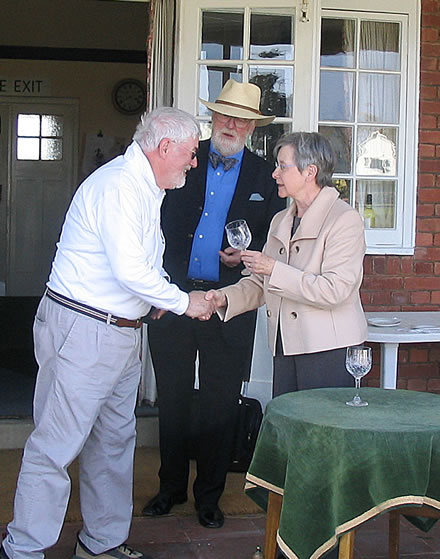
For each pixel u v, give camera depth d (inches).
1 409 194.7
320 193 118.9
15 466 168.9
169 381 143.7
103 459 121.1
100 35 382.9
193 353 143.9
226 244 139.9
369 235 190.1
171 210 142.9
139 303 115.0
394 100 190.2
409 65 188.7
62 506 112.8
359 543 137.0
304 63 181.3
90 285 111.0
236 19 181.9
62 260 112.8
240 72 183.0
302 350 118.7
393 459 94.0
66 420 111.3
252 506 150.9
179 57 180.5
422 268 193.2
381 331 160.2
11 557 111.0
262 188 141.5
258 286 129.9
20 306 365.7
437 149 192.2
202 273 141.2
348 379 120.0
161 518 144.3
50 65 385.1
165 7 184.1
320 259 117.0
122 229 107.7
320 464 95.3
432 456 95.4
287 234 121.6
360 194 190.4
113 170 110.8
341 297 114.4
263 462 103.7
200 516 142.1
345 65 188.1
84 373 111.0
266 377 182.7
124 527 123.6
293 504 96.9
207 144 144.8
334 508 94.7
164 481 147.2
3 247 389.4
